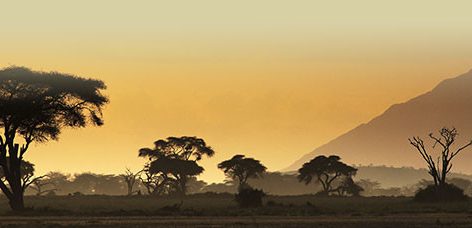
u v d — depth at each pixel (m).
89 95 151.25
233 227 96.06
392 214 126.81
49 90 148.75
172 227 96.38
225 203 192.25
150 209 151.25
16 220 113.31
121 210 137.50
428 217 116.56
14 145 145.12
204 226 97.62
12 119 144.25
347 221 106.44
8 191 144.62
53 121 149.25
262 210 140.88
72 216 125.31
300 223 102.25
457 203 172.62
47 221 109.81
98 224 101.94
